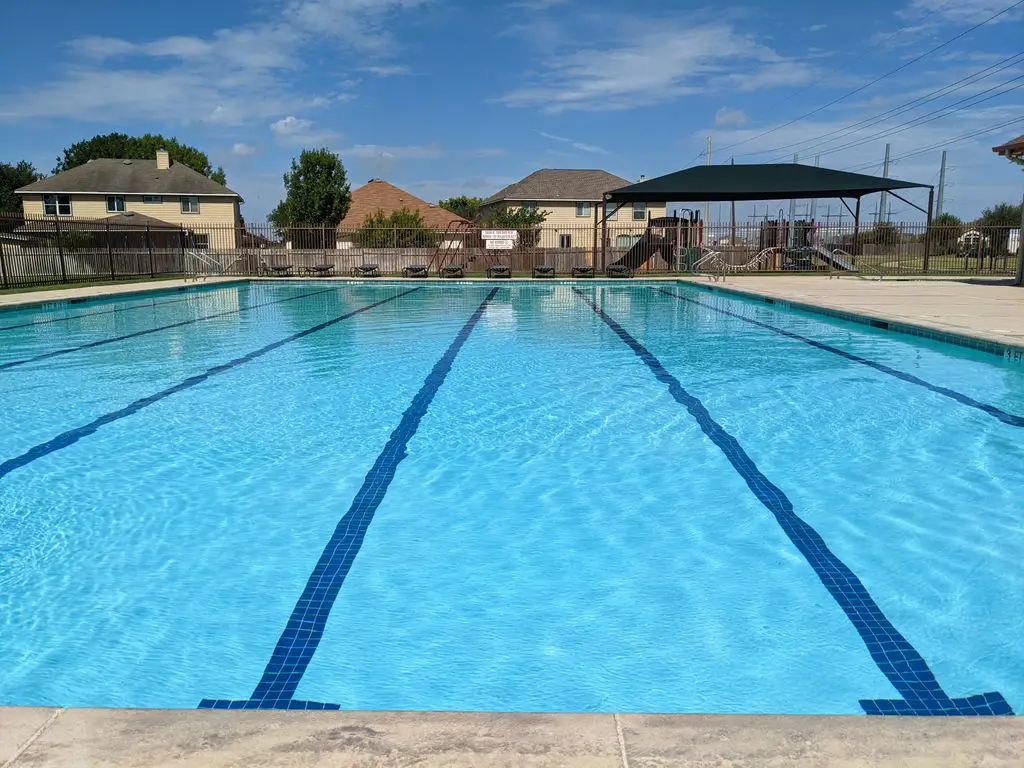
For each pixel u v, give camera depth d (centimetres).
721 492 420
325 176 4300
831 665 252
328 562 336
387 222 3784
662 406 628
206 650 265
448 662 256
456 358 877
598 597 301
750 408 619
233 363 848
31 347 970
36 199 3716
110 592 309
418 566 331
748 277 2231
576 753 152
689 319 1270
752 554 339
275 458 488
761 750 151
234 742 155
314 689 242
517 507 400
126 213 3272
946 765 145
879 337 1027
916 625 277
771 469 459
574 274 2358
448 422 578
